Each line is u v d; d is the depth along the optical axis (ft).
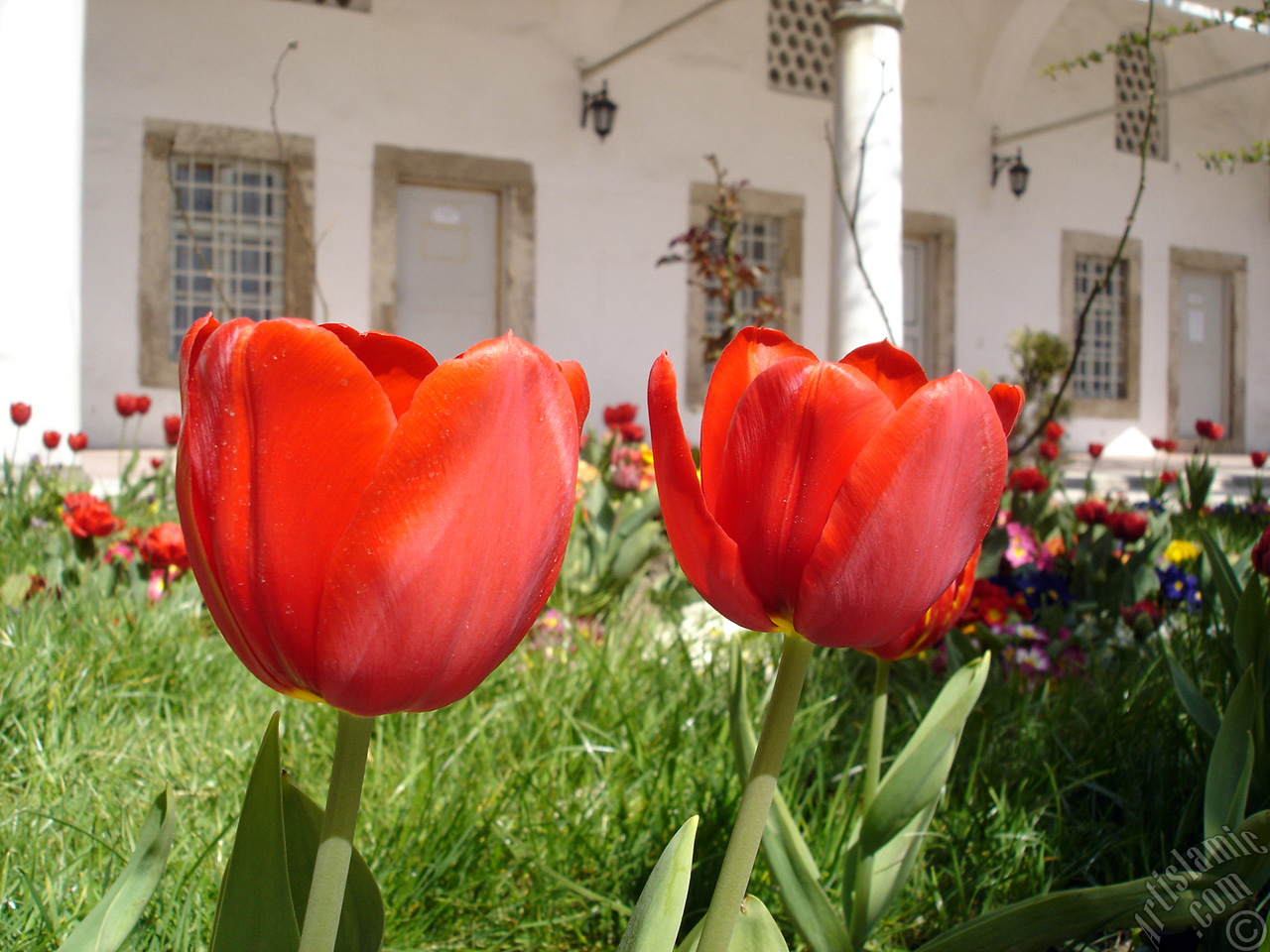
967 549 1.59
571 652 7.61
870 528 1.47
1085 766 5.61
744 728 3.31
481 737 5.62
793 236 34.06
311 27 27.73
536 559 1.31
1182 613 8.82
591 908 4.35
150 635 7.03
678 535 1.66
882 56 19.22
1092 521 9.74
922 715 6.40
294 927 1.68
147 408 15.31
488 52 29.71
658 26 31.86
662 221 32.14
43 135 15.08
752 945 1.91
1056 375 35.35
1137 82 41.29
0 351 14.89
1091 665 7.86
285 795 2.01
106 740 5.52
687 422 32.48
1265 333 44.65
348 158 28.27
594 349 31.30
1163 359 41.86
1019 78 36.99
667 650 7.92
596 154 31.19
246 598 1.30
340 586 1.20
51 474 14.21
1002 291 38.24
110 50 25.85
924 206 36.73
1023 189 37.47
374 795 4.85
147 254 26.35
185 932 3.46
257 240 28.12
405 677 1.26
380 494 1.18
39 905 3.49
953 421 1.44
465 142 29.55
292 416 1.23
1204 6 33.99
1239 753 3.23
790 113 33.99
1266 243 44.50
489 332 30.78
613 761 5.50
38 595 7.65
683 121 32.37
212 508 1.31
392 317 28.81
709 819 4.58
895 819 2.92
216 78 26.84
